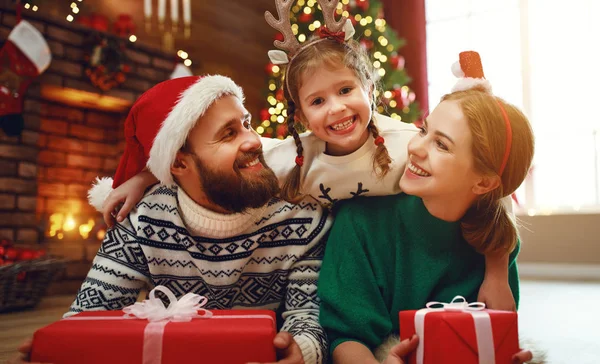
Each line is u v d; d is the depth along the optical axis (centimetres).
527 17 466
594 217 425
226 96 113
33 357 89
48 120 370
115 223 123
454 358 90
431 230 119
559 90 455
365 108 119
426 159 109
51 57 341
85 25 359
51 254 319
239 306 127
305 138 130
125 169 126
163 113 114
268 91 404
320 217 127
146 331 88
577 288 341
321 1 123
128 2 420
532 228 447
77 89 353
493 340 90
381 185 124
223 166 110
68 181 379
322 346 110
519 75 474
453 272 119
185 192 118
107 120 401
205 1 479
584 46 448
